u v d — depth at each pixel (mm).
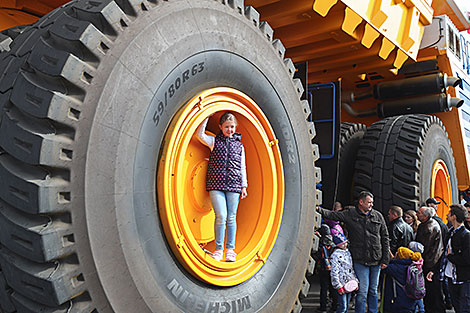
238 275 3139
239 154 3268
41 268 2146
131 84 2438
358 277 5398
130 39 2451
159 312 2527
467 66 8500
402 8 5723
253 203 3535
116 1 2551
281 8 4336
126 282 2363
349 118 8102
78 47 2297
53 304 2141
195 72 2904
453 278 5312
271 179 3477
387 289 5371
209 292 2910
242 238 3461
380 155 6664
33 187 2070
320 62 5930
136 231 2449
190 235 2779
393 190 6480
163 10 2684
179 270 2771
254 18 3529
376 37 5230
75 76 2201
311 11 4297
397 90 7160
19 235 2139
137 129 2471
